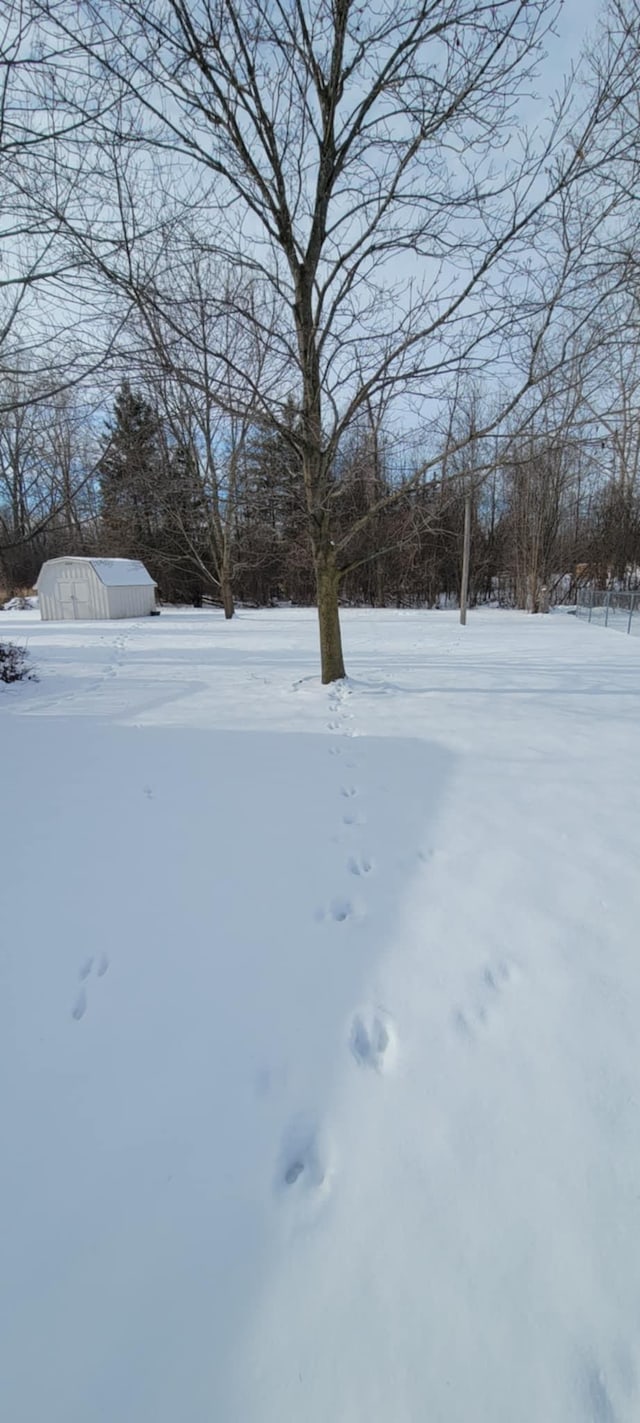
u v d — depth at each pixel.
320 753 4.27
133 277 3.82
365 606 26.41
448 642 10.93
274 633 13.20
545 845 2.82
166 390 5.40
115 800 3.49
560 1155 1.39
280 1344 1.06
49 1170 1.37
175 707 5.84
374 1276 1.16
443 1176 1.35
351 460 5.86
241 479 6.16
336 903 2.39
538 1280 1.15
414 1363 1.03
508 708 5.44
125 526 15.10
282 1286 1.15
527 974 1.97
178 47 3.50
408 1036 1.74
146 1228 1.25
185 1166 1.38
